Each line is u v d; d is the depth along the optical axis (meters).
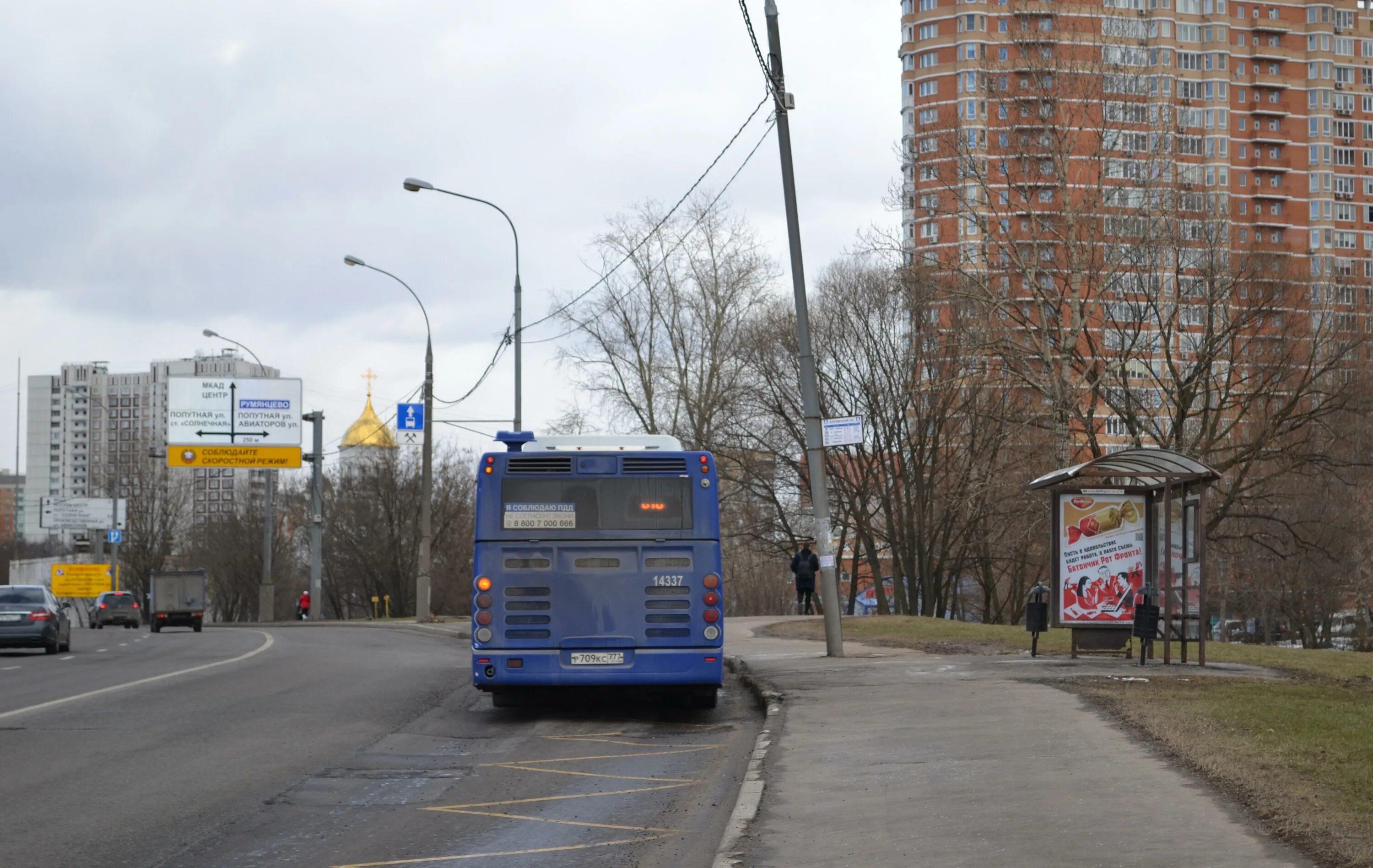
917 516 52.31
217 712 15.17
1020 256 37.69
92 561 96.56
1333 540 49.12
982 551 53.56
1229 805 7.60
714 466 14.99
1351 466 41.50
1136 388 44.19
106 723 13.98
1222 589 53.47
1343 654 22.16
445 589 95.38
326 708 15.75
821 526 21.22
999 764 9.52
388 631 43.88
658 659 14.68
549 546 14.78
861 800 8.52
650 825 8.50
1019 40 38.44
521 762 11.41
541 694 15.80
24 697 17.02
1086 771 8.98
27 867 7.27
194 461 57.62
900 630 29.34
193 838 8.08
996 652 21.67
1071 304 37.41
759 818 8.07
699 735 13.40
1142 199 37.91
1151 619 18.16
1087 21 44.84
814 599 57.38
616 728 14.02
